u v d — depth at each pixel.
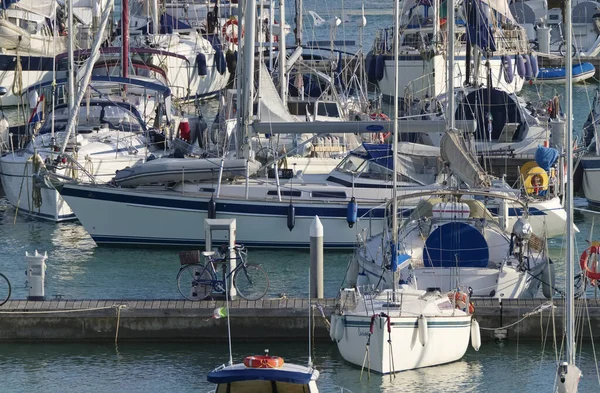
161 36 182.75
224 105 133.88
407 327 70.62
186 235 103.06
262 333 77.69
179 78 180.62
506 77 177.75
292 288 91.25
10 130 134.50
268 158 110.31
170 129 128.88
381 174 104.12
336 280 94.31
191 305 78.50
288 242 102.75
